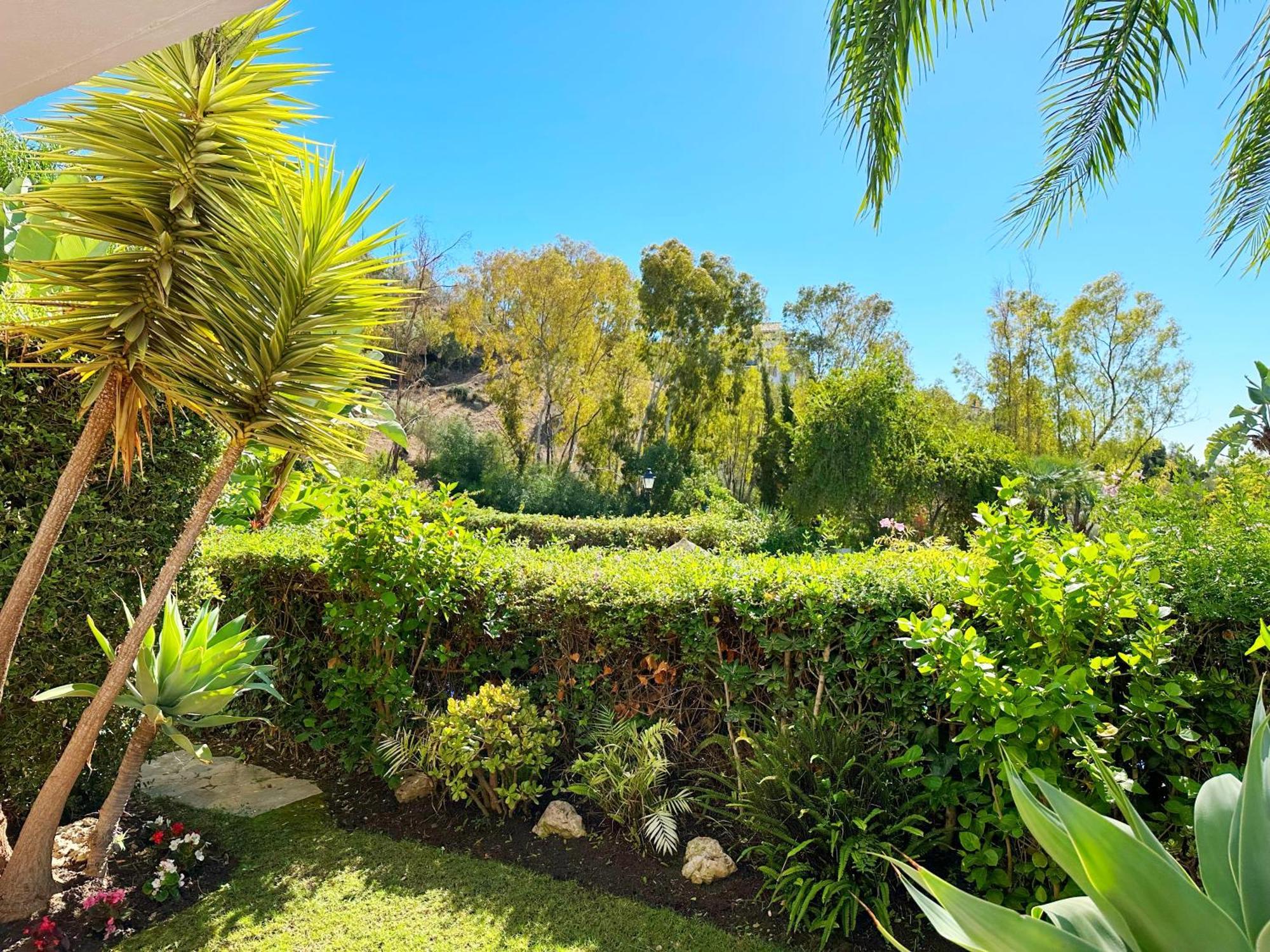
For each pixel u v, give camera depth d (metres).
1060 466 12.90
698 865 2.74
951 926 1.25
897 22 3.82
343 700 3.73
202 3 0.89
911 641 2.37
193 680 2.63
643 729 3.24
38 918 2.38
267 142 2.48
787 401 22.97
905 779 2.61
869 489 14.03
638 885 2.72
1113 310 21.48
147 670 2.55
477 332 24.36
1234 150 3.99
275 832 3.17
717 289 24.88
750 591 3.04
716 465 26.08
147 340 2.32
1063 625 2.32
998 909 1.19
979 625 2.65
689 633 3.11
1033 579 2.37
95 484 3.00
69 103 2.29
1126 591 2.33
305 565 4.13
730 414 25.78
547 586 3.52
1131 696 2.25
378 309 2.62
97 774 3.15
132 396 2.41
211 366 2.42
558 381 23.95
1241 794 1.24
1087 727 2.30
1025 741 2.22
